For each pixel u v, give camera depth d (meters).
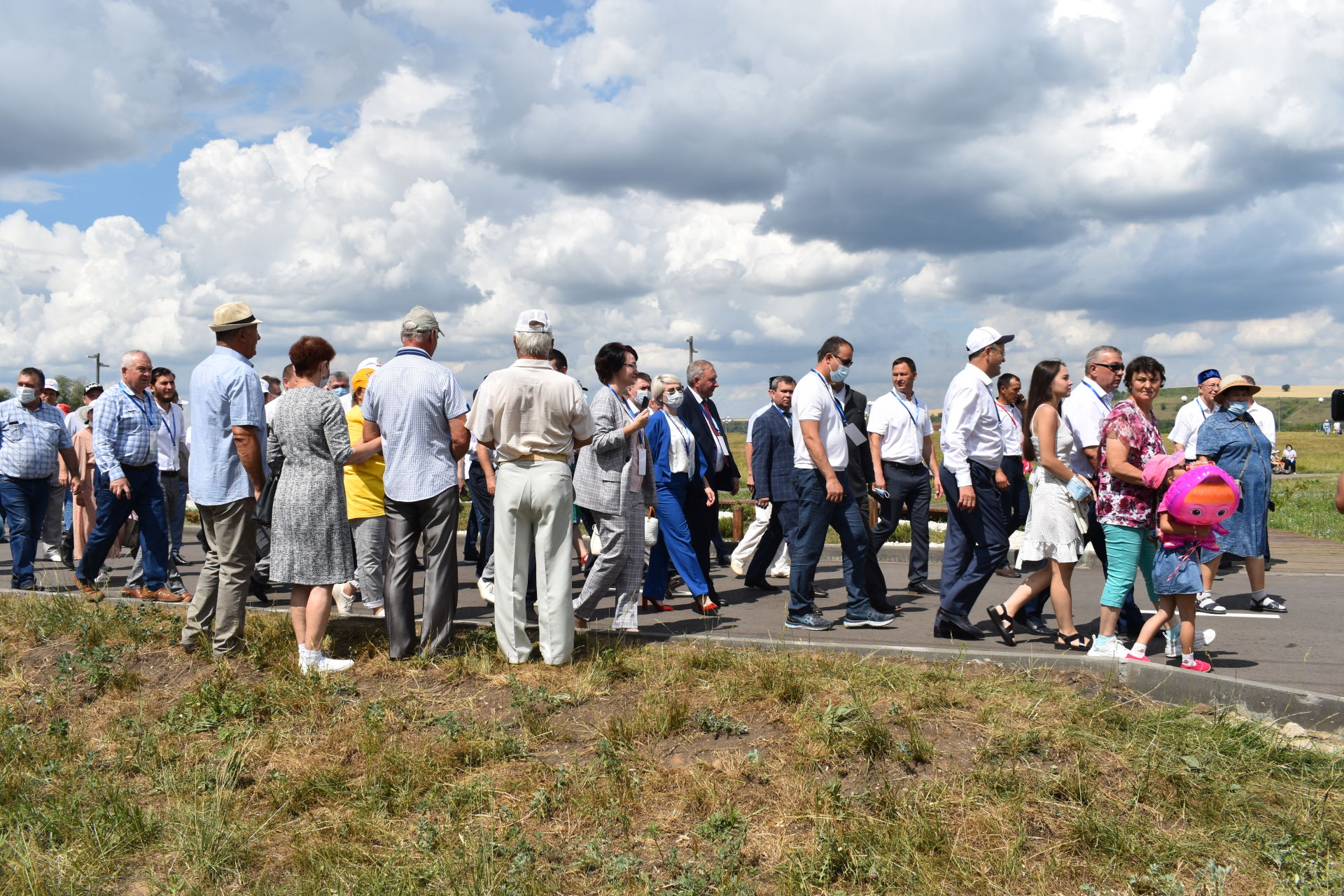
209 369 5.80
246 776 4.47
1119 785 4.00
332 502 5.63
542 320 5.77
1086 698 4.93
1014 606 6.33
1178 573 5.46
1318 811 3.84
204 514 5.92
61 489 11.20
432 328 6.05
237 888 3.62
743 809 3.91
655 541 7.90
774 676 5.13
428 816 4.04
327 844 3.82
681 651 5.86
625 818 3.88
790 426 7.85
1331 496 22.28
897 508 9.20
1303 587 9.52
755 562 9.27
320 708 5.08
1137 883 3.40
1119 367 6.04
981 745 4.32
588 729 4.77
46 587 8.95
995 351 6.41
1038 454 6.21
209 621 6.02
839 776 4.11
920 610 8.12
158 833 3.99
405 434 5.77
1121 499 5.67
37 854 3.77
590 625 6.82
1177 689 5.21
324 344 5.97
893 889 3.36
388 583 5.83
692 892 3.39
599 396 6.58
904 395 9.22
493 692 5.27
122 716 5.20
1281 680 5.55
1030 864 3.51
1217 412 8.12
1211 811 3.82
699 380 9.37
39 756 4.72
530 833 3.84
